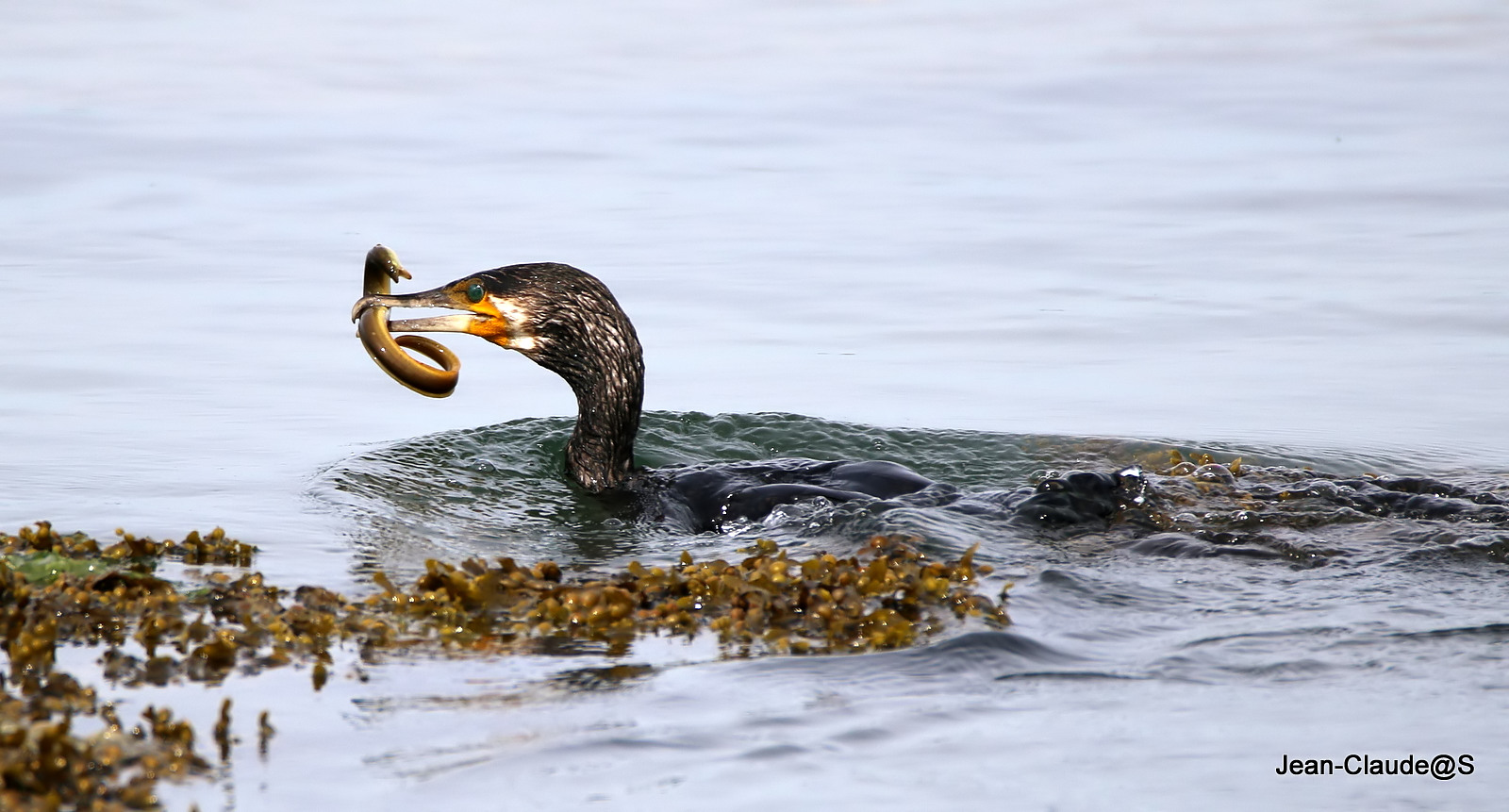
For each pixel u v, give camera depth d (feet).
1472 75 127.13
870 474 37.58
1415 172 90.84
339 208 81.61
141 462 41.24
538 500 38.70
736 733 21.91
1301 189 86.99
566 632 26.71
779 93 120.98
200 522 34.71
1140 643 25.67
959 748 21.45
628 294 64.90
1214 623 26.55
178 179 88.17
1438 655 24.76
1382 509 33.17
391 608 27.68
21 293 63.05
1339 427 46.96
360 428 46.52
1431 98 117.19
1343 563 29.81
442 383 37.68
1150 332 59.57
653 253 72.28
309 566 31.32
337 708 22.79
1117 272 69.26
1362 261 70.13
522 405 50.72
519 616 27.50
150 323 58.80
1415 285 65.62
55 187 85.40
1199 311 62.44
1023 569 29.94
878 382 53.16
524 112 113.39
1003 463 42.29
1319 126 107.14
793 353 56.95
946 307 63.62
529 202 83.71
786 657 25.26
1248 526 32.40
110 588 27.76
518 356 58.08
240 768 20.49
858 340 58.80
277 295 63.77
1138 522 32.86
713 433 45.09
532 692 23.58
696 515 37.11
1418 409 48.88
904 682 24.00
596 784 20.22
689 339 58.70
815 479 37.86
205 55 136.26
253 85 122.52
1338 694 23.31
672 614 27.32
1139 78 128.06
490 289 39.14
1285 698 23.20
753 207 82.99
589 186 88.58
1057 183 89.81
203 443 43.75
